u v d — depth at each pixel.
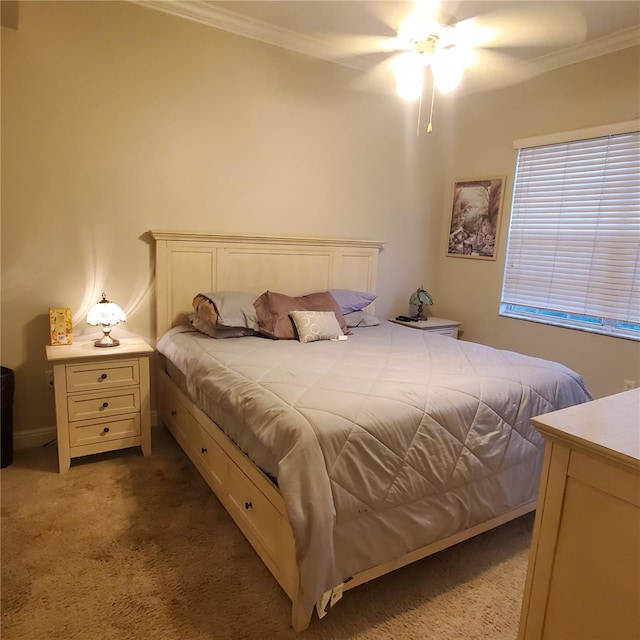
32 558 1.80
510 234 3.79
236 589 1.69
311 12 2.85
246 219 3.29
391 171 3.95
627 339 3.09
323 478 1.46
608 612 0.96
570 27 2.90
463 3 2.65
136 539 1.94
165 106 2.88
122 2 2.66
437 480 1.73
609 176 3.14
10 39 2.40
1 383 2.39
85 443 2.50
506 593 1.74
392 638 1.52
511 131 3.71
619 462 0.90
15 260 2.58
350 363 2.31
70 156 2.64
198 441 2.36
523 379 2.18
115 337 2.89
